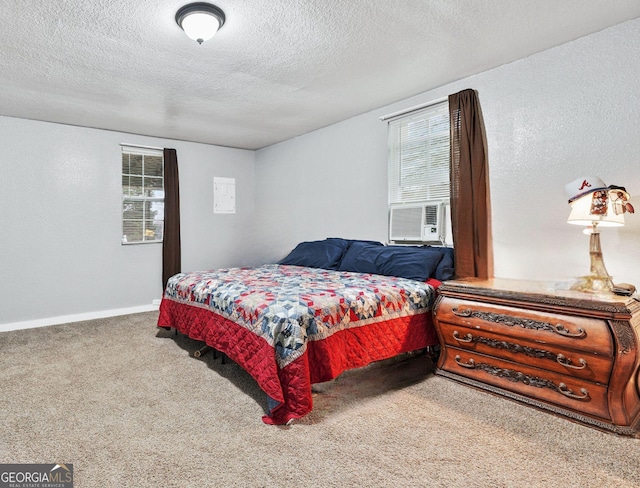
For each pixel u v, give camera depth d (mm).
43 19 2133
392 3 2039
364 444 1722
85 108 3699
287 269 3678
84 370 2670
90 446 1710
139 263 4758
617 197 2043
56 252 4188
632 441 1720
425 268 2914
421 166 3428
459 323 2404
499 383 2236
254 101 3568
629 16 2201
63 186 4223
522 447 1687
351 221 4148
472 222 2832
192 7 1998
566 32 2373
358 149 4043
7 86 3125
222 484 1448
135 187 4734
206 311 2801
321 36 2383
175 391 2318
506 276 2844
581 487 1425
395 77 3041
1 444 1723
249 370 2172
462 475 1495
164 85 3146
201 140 5074
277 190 5277
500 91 2855
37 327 3979
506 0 2025
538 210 2668
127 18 2133
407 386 2391
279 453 1654
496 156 2887
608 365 1789
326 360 2051
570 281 2244
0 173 3879
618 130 2295
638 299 1924
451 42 2484
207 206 5305
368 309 2352
